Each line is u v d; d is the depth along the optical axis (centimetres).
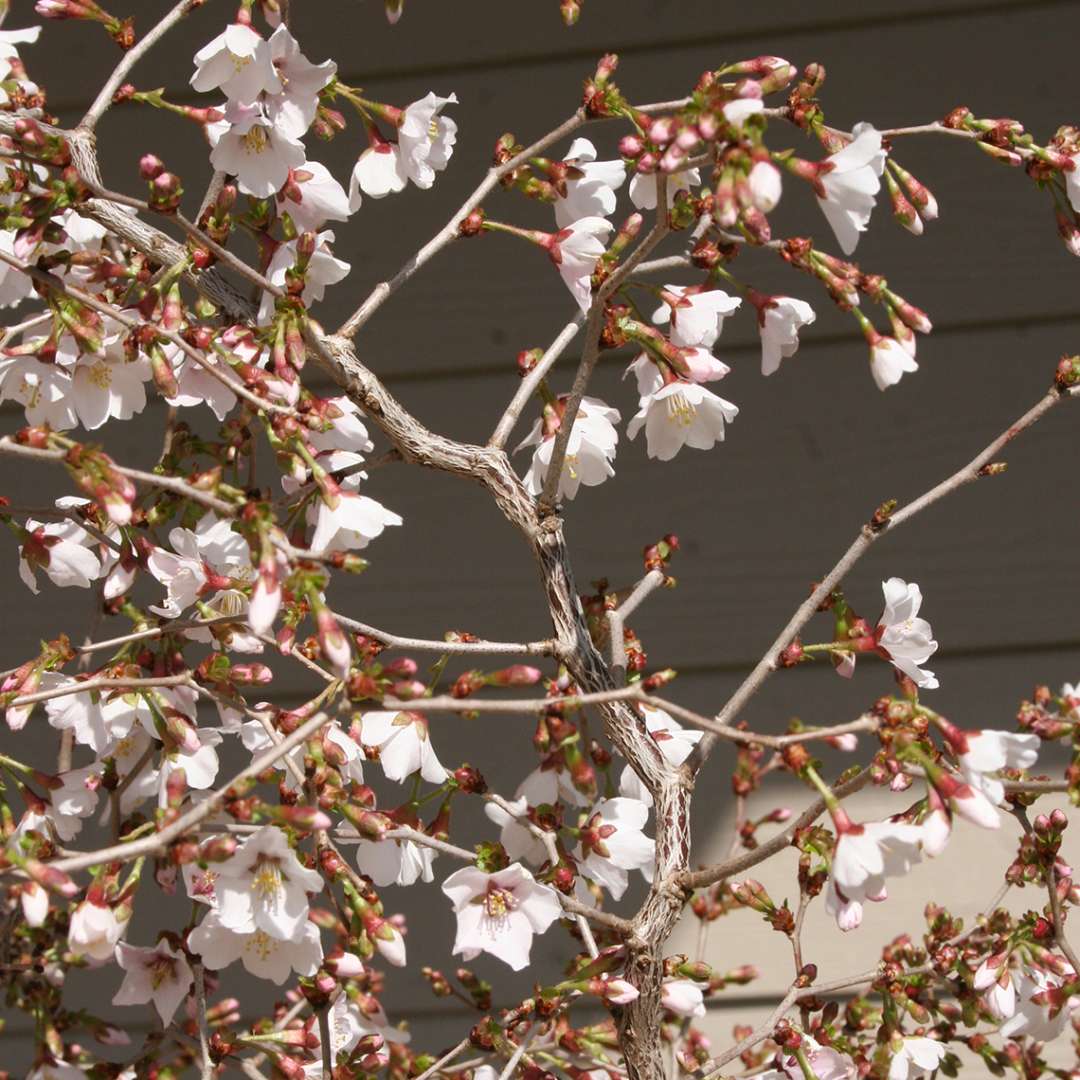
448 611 167
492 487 145
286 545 139
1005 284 166
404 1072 148
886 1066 146
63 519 150
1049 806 162
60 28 171
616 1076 148
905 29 168
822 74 143
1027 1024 147
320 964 144
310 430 144
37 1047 149
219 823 141
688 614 166
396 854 146
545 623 166
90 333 143
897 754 138
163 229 169
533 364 149
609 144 168
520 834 147
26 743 166
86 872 155
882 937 162
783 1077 148
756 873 163
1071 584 164
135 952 147
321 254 147
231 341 145
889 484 166
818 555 166
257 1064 158
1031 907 161
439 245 146
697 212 142
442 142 148
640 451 167
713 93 139
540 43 170
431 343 169
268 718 146
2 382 147
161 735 146
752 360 167
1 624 168
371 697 140
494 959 164
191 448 149
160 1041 149
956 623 164
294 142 145
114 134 171
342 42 170
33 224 143
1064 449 165
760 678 146
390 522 143
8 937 150
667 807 144
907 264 167
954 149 167
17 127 142
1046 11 168
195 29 171
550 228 169
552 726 143
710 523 166
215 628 146
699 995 144
